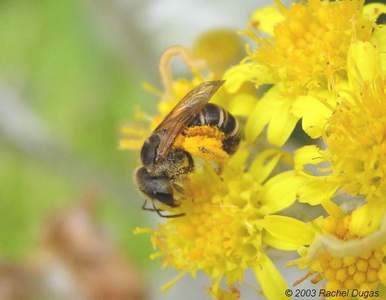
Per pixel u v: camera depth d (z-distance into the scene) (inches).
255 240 5.1
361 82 5.0
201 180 5.2
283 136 5.2
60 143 7.8
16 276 7.0
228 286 5.2
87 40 8.7
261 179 5.2
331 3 5.3
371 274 5.0
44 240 7.1
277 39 5.3
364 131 5.0
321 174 5.1
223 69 5.6
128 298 7.0
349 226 5.0
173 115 5.2
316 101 5.1
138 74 7.5
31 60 8.9
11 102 7.8
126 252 7.5
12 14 9.0
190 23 7.1
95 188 7.6
